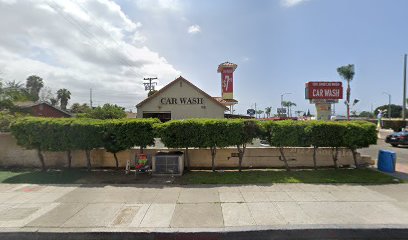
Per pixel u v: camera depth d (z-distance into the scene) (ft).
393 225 14.83
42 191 21.53
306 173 27.22
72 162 31.22
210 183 23.80
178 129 27.30
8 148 31.96
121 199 19.42
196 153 30.73
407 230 14.57
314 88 75.10
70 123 27.81
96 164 31.01
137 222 15.35
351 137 28.09
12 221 15.57
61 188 22.35
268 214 16.42
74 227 14.78
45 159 31.37
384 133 95.50
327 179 24.70
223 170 29.76
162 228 14.61
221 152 30.96
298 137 27.94
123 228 14.62
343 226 14.66
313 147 30.35
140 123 27.73
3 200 19.29
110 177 26.08
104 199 19.43
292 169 29.96
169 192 21.12
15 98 80.28
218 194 20.52
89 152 29.27
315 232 14.39
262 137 28.45
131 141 27.61
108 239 14.20
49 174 27.25
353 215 16.22
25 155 31.71
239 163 28.73
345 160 31.50
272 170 29.25
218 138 27.30
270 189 21.80
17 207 17.84
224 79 103.86
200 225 14.93
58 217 16.12
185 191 21.38
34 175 26.78
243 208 17.46
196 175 26.71
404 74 106.73
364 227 14.58
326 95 74.90
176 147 27.66
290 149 31.04
